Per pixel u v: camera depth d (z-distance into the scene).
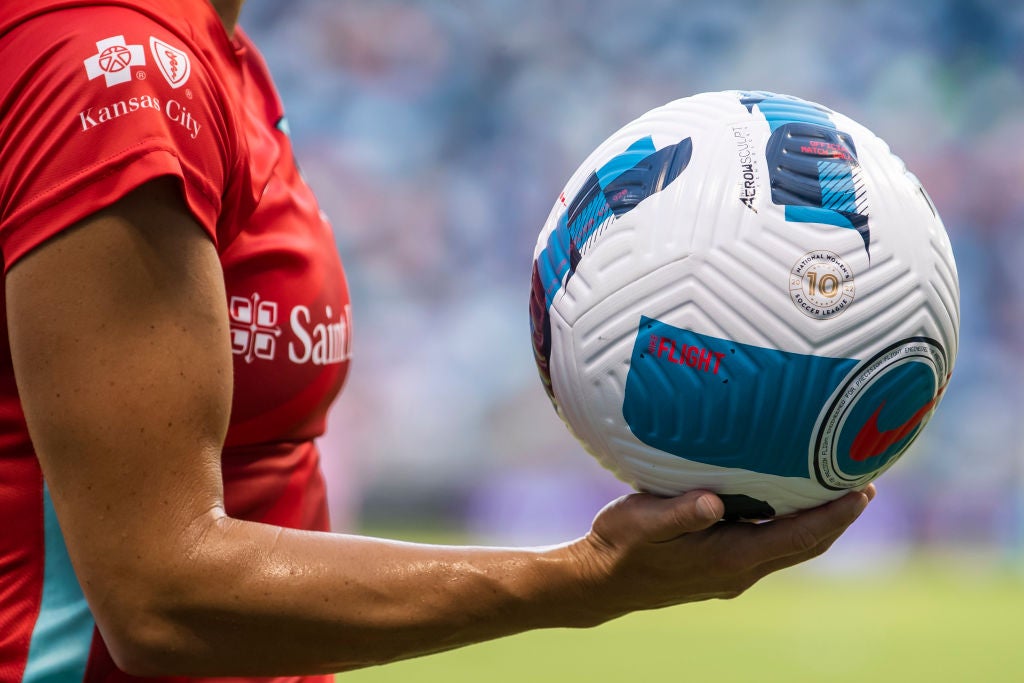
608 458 4.20
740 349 3.78
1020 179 36.94
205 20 4.26
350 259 35.97
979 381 34.53
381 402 34.53
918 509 32.34
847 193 3.88
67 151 3.41
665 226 3.90
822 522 4.00
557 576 3.90
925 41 39.09
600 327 3.97
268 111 4.81
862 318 3.79
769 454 3.86
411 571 3.74
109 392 3.39
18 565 4.02
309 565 3.62
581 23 39.03
